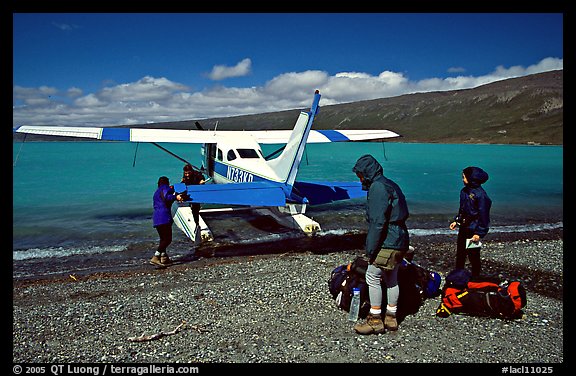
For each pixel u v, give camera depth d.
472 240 4.78
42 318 4.40
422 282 4.83
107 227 9.50
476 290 4.34
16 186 16.66
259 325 4.20
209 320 4.33
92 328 4.16
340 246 7.88
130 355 3.59
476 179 4.73
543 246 7.79
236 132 12.03
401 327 4.14
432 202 13.39
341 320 4.33
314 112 7.02
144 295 5.16
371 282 3.94
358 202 13.27
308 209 11.90
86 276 6.02
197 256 7.21
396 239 3.71
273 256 7.16
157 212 6.43
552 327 4.13
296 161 7.27
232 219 10.37
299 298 4.99
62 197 13.96
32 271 6.31
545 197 14.81
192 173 8.55
